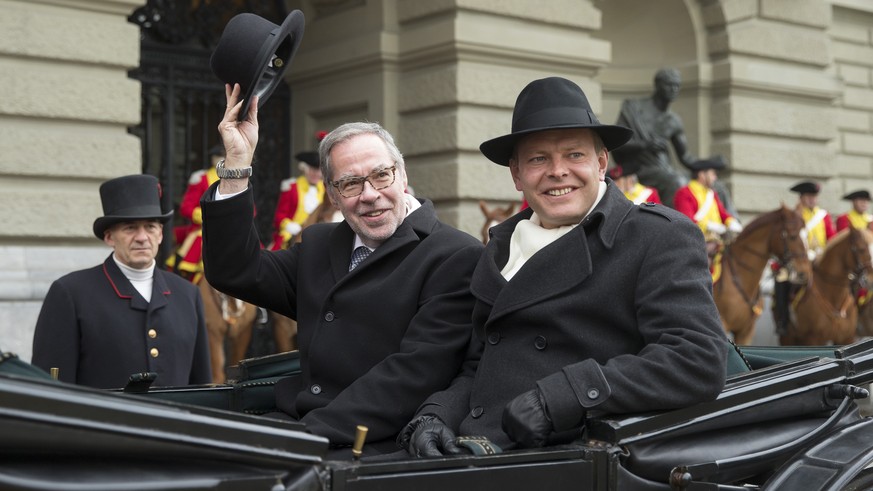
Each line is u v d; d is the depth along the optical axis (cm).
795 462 506
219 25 1988
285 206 1739
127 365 796
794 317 1984
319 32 2033
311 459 393
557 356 519
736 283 1822
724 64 2255
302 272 612
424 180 1842
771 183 2336
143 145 1884
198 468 371
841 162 2808
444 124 1811
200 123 1966
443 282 578
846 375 558
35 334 801
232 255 582
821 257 1988
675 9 2272
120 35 1495
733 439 503
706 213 1947
